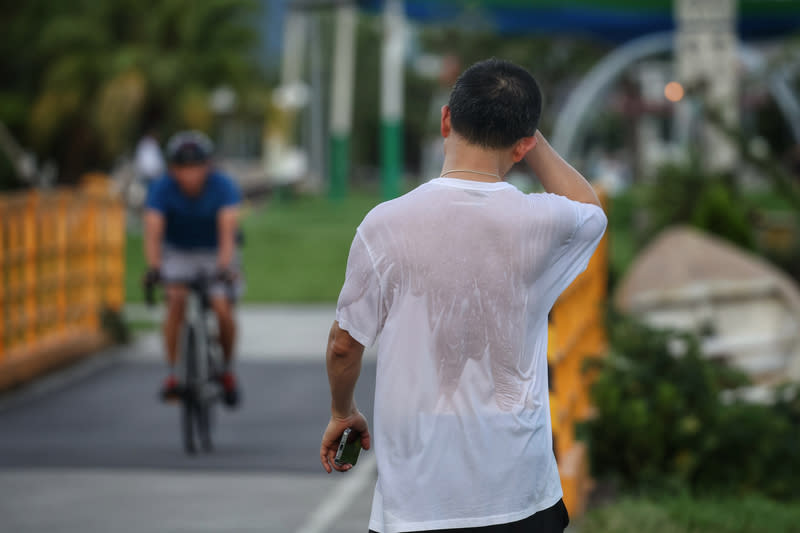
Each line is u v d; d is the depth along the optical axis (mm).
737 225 39094
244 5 85812
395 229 8086
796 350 27312
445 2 90625
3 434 23844
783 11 82188
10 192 63281
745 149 39094
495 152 8312
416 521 8008
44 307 32188
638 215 51375
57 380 30594
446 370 8047
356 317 8133
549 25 90375
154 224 22359
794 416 21312
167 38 84750
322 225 81812
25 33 83000
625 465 19312
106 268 36281
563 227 8289
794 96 103188
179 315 22250
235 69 85312
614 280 37250
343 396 8570
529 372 8203
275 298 47000
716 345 26078
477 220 8109
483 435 8031
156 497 18672
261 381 30000
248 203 111375
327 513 17797
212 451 22219
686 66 50750
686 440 18906
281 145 112750
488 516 8016
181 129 83438
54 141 83688
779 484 19016
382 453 8125
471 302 8039
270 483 19672
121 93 79250
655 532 15867
